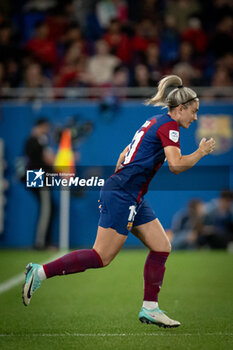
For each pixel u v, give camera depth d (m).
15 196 38.91
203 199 38.34
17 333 17.28
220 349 15.02
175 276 29.08
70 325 18.50
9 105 38.88
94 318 19.64
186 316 19.95
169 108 17.09
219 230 38.78
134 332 17.33
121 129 38.75
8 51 43.50
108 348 15.16
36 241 38.78
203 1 48.66
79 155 38.66
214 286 26.36
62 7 48.12
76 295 24.38
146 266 17.31
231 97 39.19
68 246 38.78
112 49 44.00
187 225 38.69
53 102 38.91
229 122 37.94
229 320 19.19
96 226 38.75
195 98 16.95
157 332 17.28
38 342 15.93
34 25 47.12
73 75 42.16
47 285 26.98
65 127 38.72
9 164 38.94
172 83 17.06
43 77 42.78
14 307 21.72
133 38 44.84
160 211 38.47
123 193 16.52
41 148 37.88
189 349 15.02
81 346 15.41
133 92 40.06
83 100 40.19
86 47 46.16
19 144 38.94
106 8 49.09
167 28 46.25
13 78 42.28
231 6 47.72
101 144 38.69
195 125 37.97
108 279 28.52
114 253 16.59
